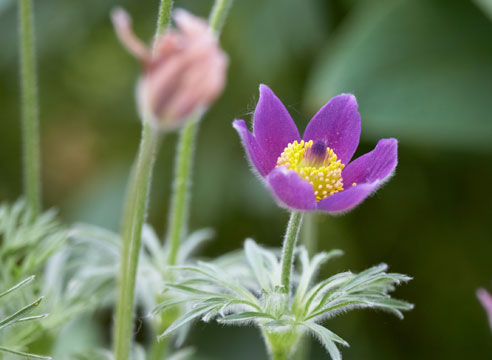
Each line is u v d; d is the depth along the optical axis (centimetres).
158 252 85
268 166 75
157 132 68
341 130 76
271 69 118
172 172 127
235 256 85
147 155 70
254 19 117
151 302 82
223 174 123
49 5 128
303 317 75
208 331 119
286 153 75
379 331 123
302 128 117
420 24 105
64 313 82
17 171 140
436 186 124
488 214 124
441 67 102
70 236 84
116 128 138
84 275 83
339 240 123
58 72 134
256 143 74
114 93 138
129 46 66
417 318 125
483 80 101
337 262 123
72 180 145
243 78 121
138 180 70
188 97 66
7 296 80
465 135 100
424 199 125
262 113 75
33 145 84
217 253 124
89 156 142
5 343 80
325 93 102
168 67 66
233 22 119
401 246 126
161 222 129
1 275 81
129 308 72
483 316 122
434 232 125
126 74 137
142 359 82
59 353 88
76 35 129
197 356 109
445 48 104
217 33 81
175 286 75
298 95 119
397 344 123
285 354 76
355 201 72
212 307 74
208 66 66
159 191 127
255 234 124
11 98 137
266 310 74
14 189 139
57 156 144
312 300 75
